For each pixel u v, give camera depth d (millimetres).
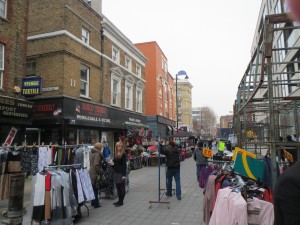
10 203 5207
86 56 17234
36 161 7977
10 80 12148
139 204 8281
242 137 8797
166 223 6398
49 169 6352
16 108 11836
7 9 12234
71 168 6703
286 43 17047
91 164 8008
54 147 8062
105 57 19375
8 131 12414
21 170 7766
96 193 7938
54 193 5887
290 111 9398
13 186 5215
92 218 6844
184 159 26188
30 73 15625
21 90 12695
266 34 3982
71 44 15727
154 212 7363
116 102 21234
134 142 20031
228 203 3559
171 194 9414
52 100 14852
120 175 8102
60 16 15375
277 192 1443
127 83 23141
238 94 7891
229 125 26047
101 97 18734
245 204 3434
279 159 6258
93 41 18188
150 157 20031
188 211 7430
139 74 26047
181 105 66375
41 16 15750
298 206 1353
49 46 15336
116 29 21203
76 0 16484
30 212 6066
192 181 12641
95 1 20203
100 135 18656
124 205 8164
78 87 16234
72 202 6250
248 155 4590
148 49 34219
